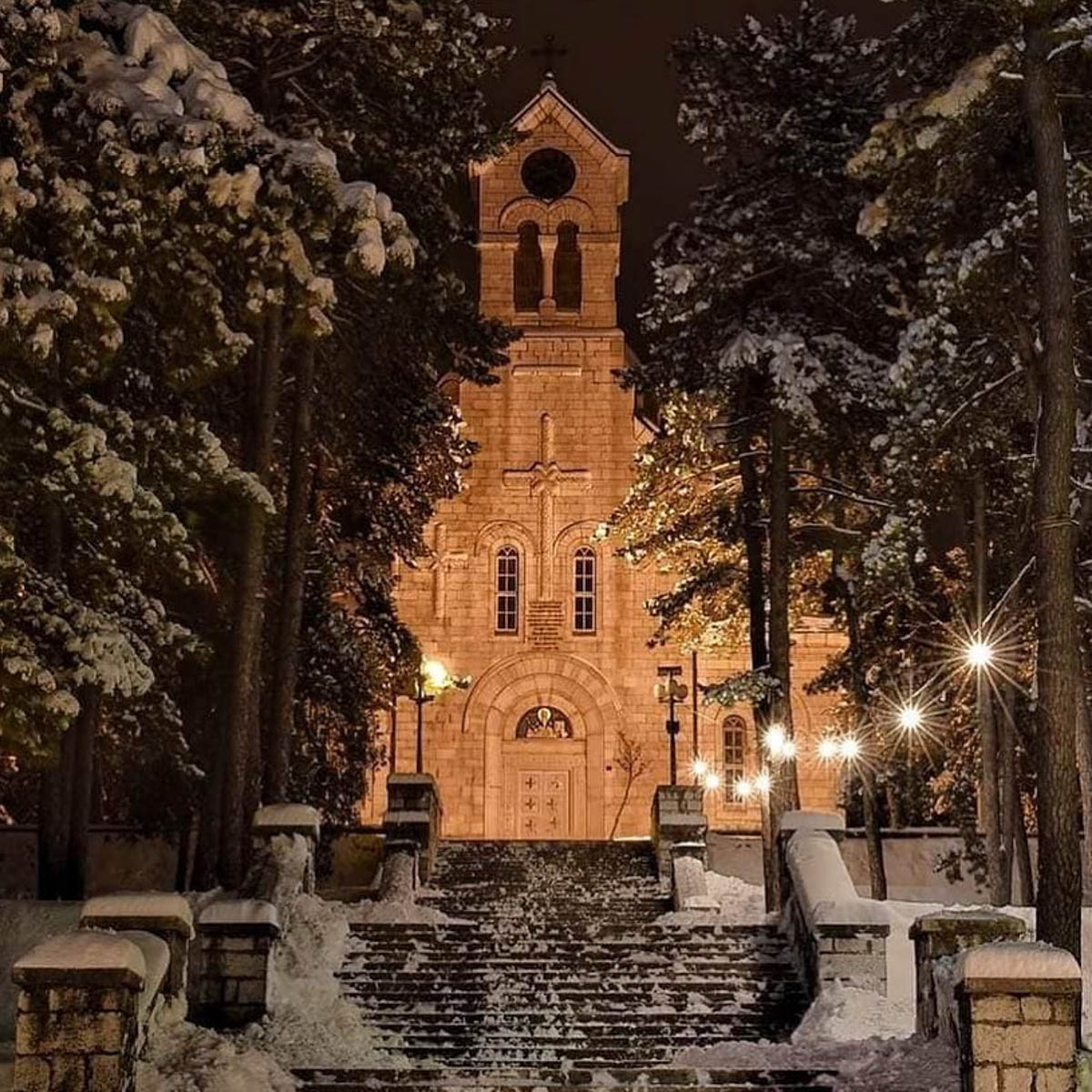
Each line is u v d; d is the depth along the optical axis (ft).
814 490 111.04
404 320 106.83
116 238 61.05
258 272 64.03
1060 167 68.95
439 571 153.79
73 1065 48.24
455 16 95.20
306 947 77.56
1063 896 62.54
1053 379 66.74
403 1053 68.18
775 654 101.45
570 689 152.76
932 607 114.52
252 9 89.97
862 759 112.27
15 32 59.88
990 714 96.89
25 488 63.00
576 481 155.12
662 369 110.01
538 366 156.56
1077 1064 48.70
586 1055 68.13
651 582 154.20
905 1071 54.75
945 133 76.69
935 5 81.56
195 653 72.54
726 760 152.25
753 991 75.72
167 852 113.39
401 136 99.71
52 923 81.20
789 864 82.33
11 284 59.16
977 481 99.40
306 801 115.44
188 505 97.86
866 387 102.22
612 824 150.30
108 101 61.00
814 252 104.47
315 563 114.73
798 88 107.76
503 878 98.99
